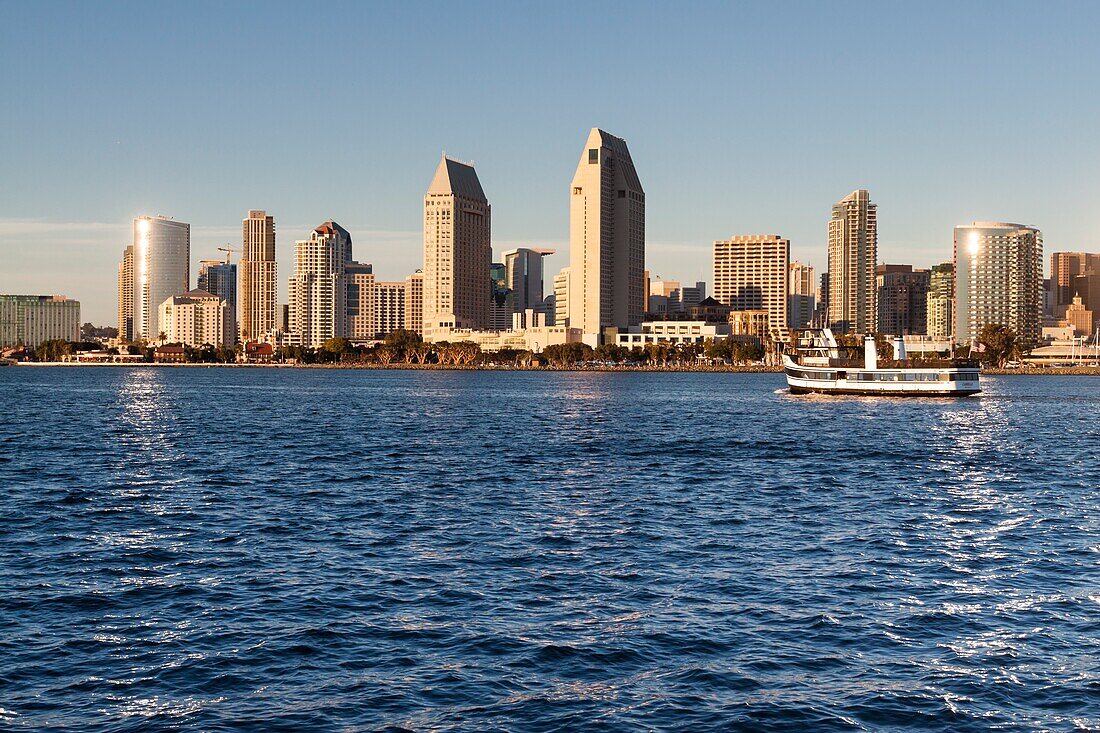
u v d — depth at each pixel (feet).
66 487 283.59
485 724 113.80
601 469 334.85
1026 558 191.93
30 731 111.65
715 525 227.20
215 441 435.12
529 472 325.62
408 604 159.53
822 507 253.44
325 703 119.44
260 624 148.77
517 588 169.58
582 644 139.95
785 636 143.64
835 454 387.34
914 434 487.61
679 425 547.90
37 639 141.49
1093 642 140.36
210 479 302.66
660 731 112.37
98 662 132.67
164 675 128.06
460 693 122.52
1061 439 462.19
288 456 372.17
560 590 168.45
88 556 192.34
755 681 126.52
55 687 124.06
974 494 277.64
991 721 114.73
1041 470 336.29
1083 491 284.20
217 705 118.83
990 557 192.85
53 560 188.75
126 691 122.93
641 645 139.74
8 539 207.72
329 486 289.12
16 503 253.44
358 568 183.52
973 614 153.89
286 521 230.07
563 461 359.25
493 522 230.07
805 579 175.83
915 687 124.36
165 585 170.40
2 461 350.02
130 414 630.33
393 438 456.45
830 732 112.27
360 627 147.33
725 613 154.92
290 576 177.27
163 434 472.85
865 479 310.24
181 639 141.69
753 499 266.77
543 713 116.78
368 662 132.87
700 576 178.29
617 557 193.36
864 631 145.79
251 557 192.24
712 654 136.26
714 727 113.39
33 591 165.99
